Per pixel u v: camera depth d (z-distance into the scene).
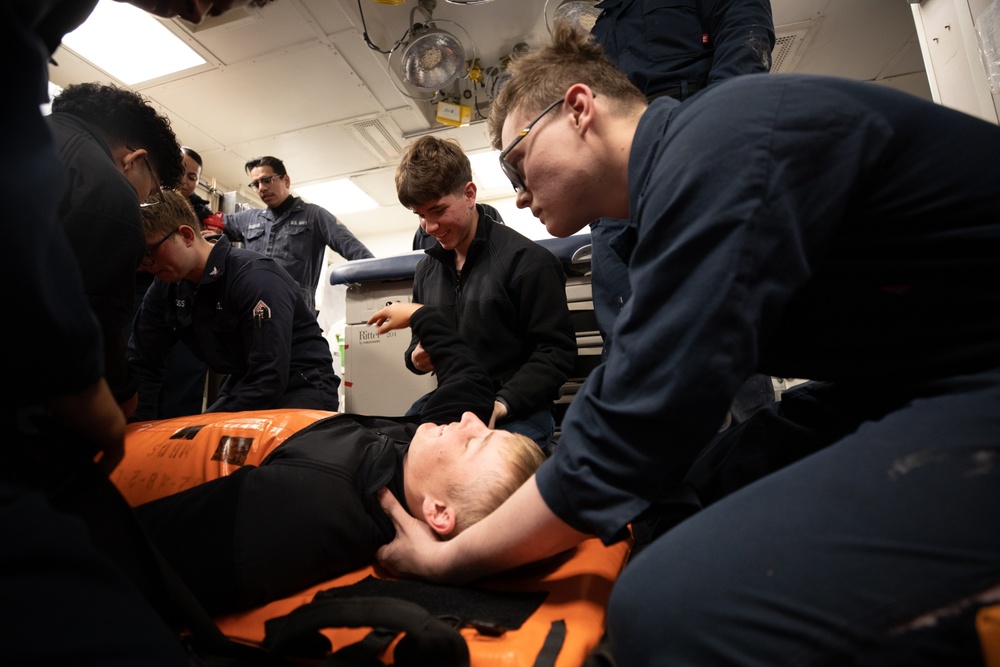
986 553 0.38
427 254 1.82
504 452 0.94
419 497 0.94
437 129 4.05
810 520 0.44
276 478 0.87
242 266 1.75
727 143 0.55
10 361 0.40
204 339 1.84
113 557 0.55
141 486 1.19
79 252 0.87
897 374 0.61
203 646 0.61
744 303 0.52
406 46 2.77
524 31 3.15
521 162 0.86
